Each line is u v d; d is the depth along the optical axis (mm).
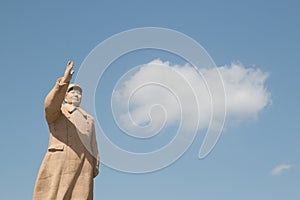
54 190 35375
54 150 36281
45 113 36281
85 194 35844
